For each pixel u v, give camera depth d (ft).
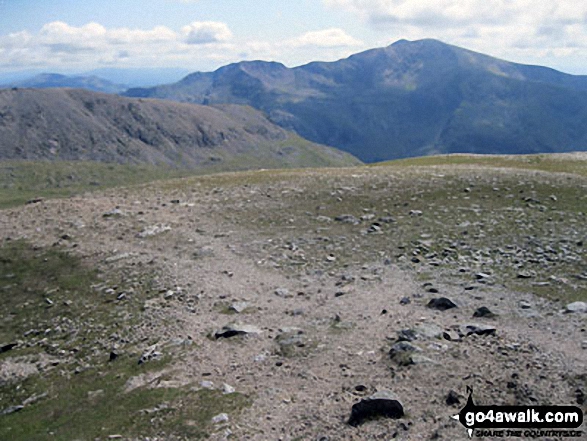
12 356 67.15
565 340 52.13
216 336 61.87
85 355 63.72
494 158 253.85
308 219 116.26
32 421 50.01
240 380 51.31
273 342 59.26
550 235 93.66
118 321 71.15
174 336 63.52
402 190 140.05
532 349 50.42
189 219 120.88
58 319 75.72
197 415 45.34
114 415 47.42
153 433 43.29
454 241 93.25
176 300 75.00
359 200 131.44
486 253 85.46
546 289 67.62
